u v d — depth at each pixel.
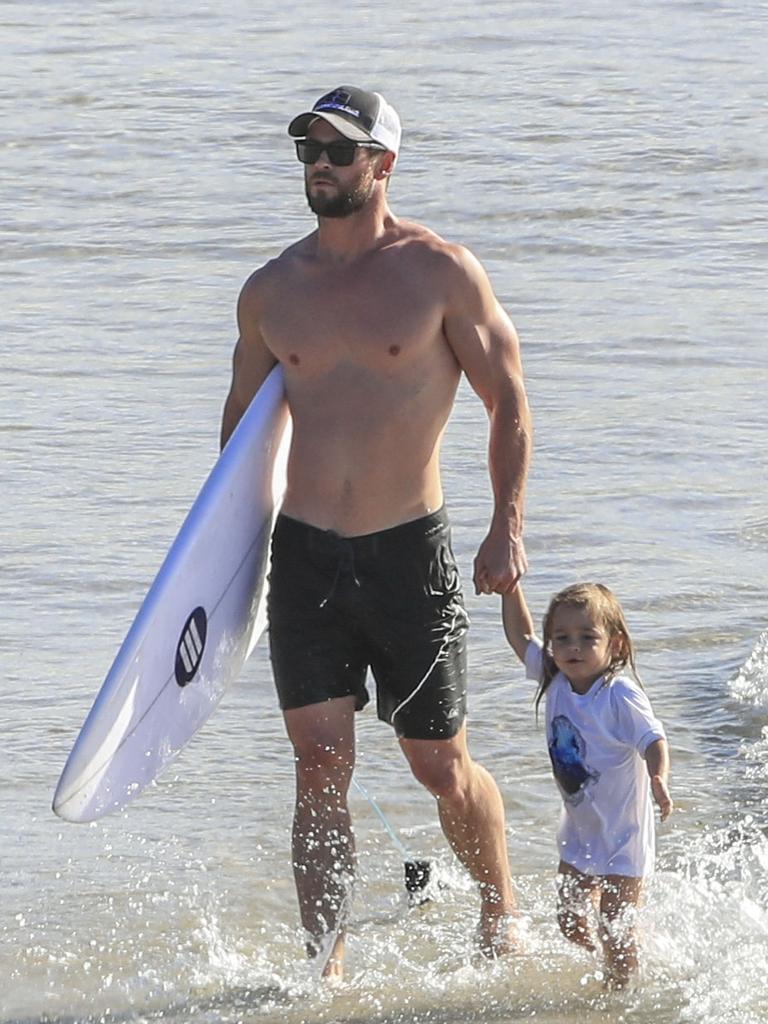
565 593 18.19
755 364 40.06
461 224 52.59
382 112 17.72
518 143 61.16
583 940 18.00
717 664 25.42
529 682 25.00
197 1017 17.20
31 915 19.12
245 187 57.53
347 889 18.08
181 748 18.56
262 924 19.08
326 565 17.91
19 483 32.91
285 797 21.95
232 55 77.19
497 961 18.19
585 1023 16.89
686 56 75.00
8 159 60.97
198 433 35.88
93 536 30.34
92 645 26.30
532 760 22.75
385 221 18.08
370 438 17.77
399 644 18.00
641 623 26.78
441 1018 17.12
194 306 45.34
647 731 17.67
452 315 17.80
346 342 17.75
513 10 85.75
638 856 17.97
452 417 36.94
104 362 40.62
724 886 19.17
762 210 53.88
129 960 18.27
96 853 20.53
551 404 37.38
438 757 18.20
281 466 19.00
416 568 17.92
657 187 56.22
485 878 18.70
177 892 19.66
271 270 18.28
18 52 78.19
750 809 21.23
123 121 66.00
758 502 31.91
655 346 41.31
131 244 51.25
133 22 84.88
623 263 48.78
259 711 24.44
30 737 23.30
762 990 17.23
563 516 31.12
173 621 17.77
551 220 52.88
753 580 28.39
